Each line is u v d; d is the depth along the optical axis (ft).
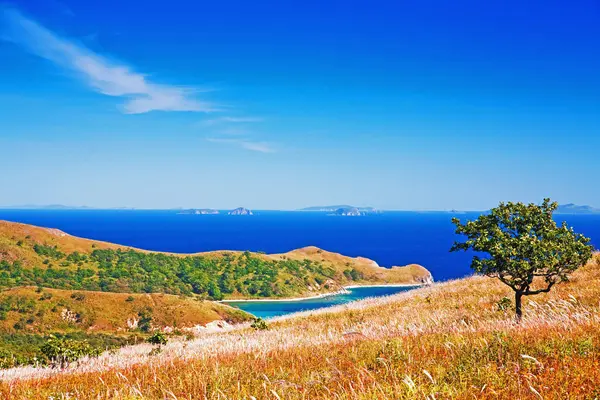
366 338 51.60
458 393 25.57
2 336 336.29
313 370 37.42
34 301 412.57
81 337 364.99
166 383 38.14
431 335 47.01
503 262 58.75
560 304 51.55
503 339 36.35
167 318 431.84
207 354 53.42
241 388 33.71
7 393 39.68
